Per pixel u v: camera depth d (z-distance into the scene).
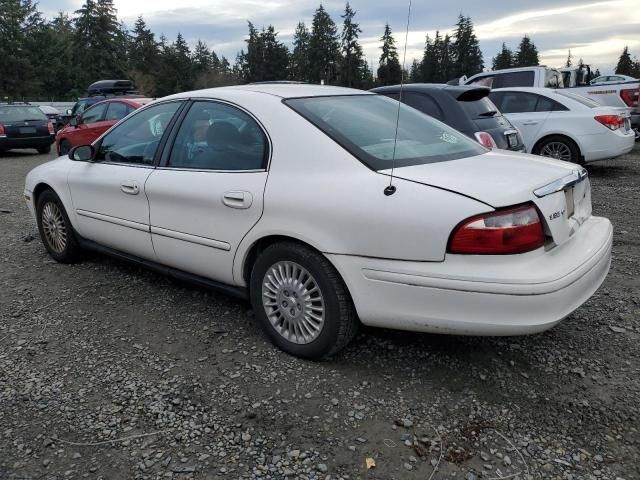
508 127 6.89
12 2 58.38
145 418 2.76
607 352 3.34
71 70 65.81
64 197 4.75
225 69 79.38
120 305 4.12
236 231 3.34
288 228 3.07
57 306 4.12
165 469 2.41
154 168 3.92
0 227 6.61
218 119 3.62
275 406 2.84
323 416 2.75
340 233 2.89
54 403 2.88
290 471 2.39
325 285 3.02
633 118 13.00
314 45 67.12
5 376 3.14
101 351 3.42
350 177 2.94
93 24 67.06
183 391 2.98
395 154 3.09
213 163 3.56
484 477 2.35
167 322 3.82
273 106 3.38
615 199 7.66
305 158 3.12
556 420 2.71
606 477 2.34
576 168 3.23
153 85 66.19
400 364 3.21
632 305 3.99
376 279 2.82
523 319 2.57
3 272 4.89
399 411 2.78
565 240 2.87
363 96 3.90
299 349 3.25
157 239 3.90
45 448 2.55
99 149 4.54
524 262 2.61
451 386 2.99
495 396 2.90
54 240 5.07
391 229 2.73
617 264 4.89
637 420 2.70
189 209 3.60
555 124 9.12
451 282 2.62
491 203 2.58
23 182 10.43
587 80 17.22
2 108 15.62
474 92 6.68
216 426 2.69
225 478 2.36
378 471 2.38
